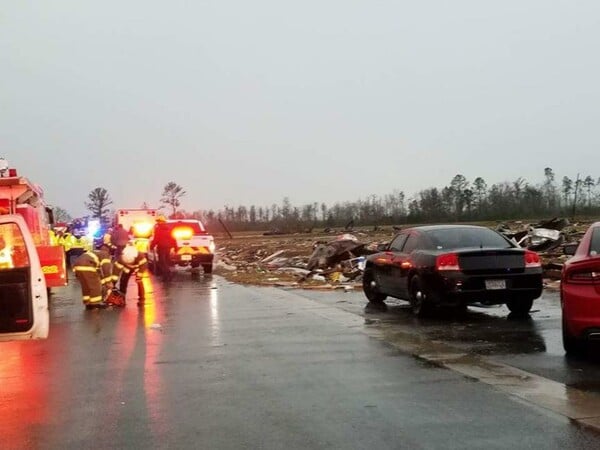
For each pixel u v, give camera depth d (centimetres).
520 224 5053
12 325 790
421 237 1277
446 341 982
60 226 2931
